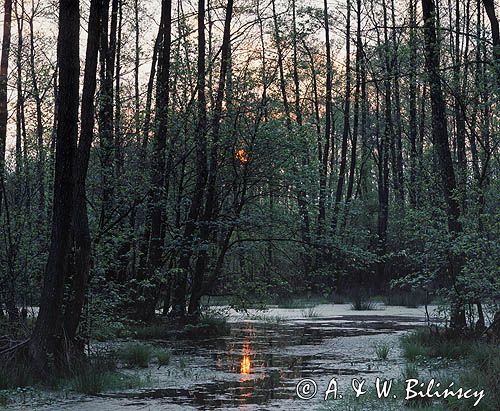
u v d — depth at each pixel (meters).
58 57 12.39
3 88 20.11
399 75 17.22
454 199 15.35
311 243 19.45
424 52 16.58
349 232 19.95
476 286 14.11
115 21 21.78
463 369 12.81
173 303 20.69
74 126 12.42
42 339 12.25
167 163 19.73
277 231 20.00
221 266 21.20
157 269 18.05
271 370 13.45
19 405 10.25
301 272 22.25
